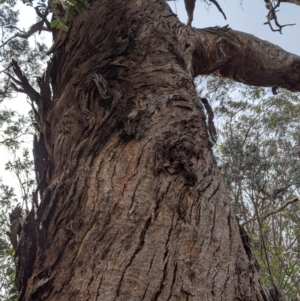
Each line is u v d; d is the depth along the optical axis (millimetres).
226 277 1747
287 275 7176
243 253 1938
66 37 3832
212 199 2117
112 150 2381
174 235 1862
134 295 1635
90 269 1787
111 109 2646
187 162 2188
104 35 3555
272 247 7633
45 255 2045
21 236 2223
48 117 3143
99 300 1641
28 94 3301
